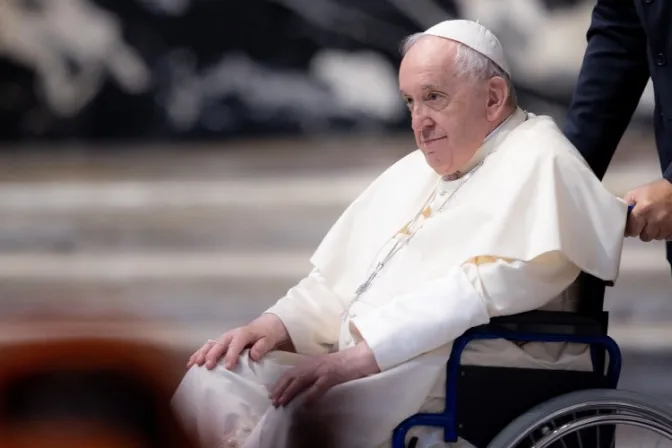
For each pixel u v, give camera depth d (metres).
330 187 32.56
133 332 3.61
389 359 7.09
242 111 39.72
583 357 7.42
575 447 7.26
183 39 39.69
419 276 7.76
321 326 8.72
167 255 25.67
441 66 7.84
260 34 39.12
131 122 40.47
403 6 37.91
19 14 40.09
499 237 7.45
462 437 7.27
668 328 18.84
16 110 40.75
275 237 27.00
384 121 38.81
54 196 33.31
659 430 7.07
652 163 32.12
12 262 25.17
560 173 7.59
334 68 38.88
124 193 33.28
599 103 9.48
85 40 40.19
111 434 2.87
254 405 7.70
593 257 7.46
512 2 36.16
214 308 20.84
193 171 36.09
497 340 7.29
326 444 7.09
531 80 36.19
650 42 8.89
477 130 8.02
